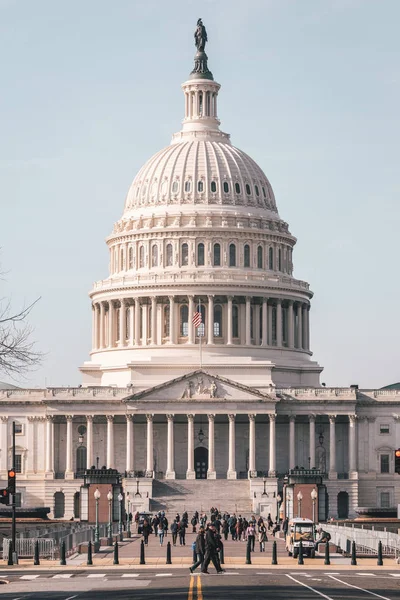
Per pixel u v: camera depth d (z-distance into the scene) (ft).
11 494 387.96
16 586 305.32
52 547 413.39
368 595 272.72
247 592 280.92
